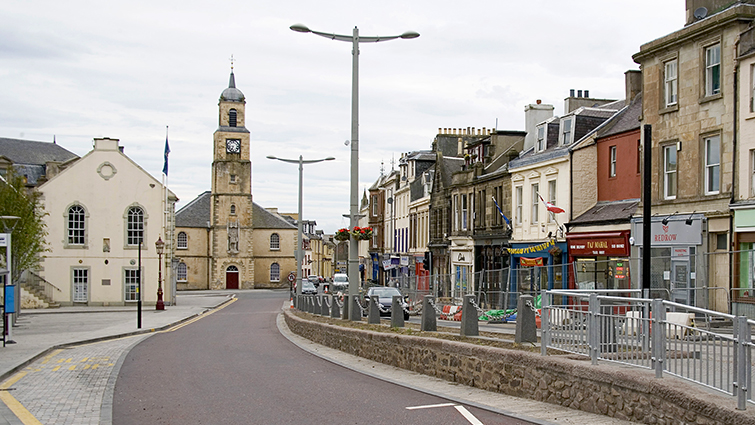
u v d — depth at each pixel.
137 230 52.16
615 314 10.65
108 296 51.38
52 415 10.29
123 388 12.95
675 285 22.94
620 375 9.26
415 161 64.31
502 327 21.52
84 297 51.22
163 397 11.93
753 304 19.38
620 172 30.91
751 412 7.29
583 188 32.78
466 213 46.56
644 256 14.89
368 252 89.19
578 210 32.69
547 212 35.31
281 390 12.48
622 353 9.95
